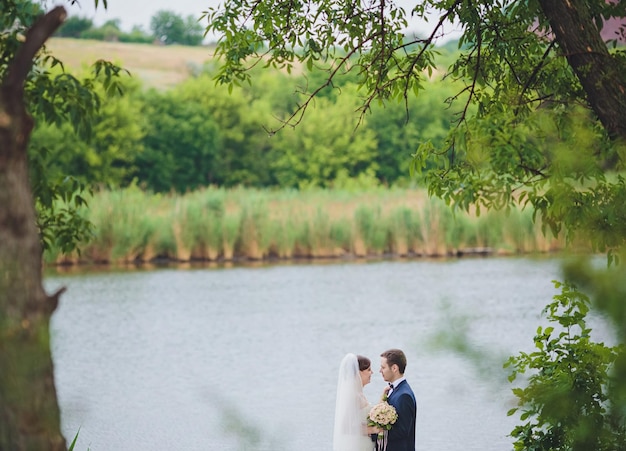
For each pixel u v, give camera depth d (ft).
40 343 12.33
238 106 248.52
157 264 127.65
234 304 91.86
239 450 10.75
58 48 317.22
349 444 29.40
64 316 85.51
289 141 244.01
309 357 67.00
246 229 132.05
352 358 30.09
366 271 114.11
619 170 15.56
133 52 331.36
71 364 65.51
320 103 244.63
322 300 92.73
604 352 19.44
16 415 12.41
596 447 13.17
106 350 70.59
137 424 48.88
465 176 22.62
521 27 25.88
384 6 28.04
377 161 243.19
